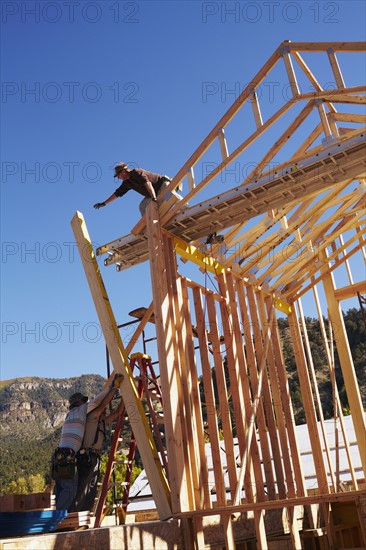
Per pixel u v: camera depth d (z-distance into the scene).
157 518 9.16
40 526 4.41
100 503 5.55
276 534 5.59
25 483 57.19
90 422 5.81
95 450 5.79
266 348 7.22
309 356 8.14
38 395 188.12
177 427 5.30
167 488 5.16
